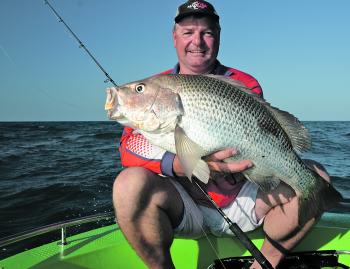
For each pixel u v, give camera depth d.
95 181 3.82
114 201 1.02
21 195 3.26
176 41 1.27
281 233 1.13
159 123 0.98
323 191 1.08
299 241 1.14
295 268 1.17
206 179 0.98
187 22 1.22
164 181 1.08
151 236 1.04
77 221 1.26
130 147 1.09
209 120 0.97
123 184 1.01
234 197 1.15
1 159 5.80
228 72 1.25
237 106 0.99
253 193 1.14
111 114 1.02
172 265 1.10
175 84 0.99
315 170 1.14
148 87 0.99
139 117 0.99
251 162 1.01
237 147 1.00
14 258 1.15
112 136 12.59
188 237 1.22
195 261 1.26
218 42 1.27
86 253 1.19
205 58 1.24
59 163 5.33
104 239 1.29
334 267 1.16
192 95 0.97
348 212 2.37
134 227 1.03
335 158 5.51
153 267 1.08
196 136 0.98
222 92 0.99
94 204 2.95
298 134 1.07
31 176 4.22
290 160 1.05
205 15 1.20
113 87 1.01
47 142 9.89
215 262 1.17
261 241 1.24
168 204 1.06
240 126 0.99
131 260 1.25
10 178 4.09
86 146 8.41
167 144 1.00
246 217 1.16
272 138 1.03
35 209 2.84
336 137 11.45
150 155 1.06
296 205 1.09
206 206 1.15
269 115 1.04
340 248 1.25
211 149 0.99
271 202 1.13
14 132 16.91
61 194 3.28
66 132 16.70
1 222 2.53
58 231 2.19
